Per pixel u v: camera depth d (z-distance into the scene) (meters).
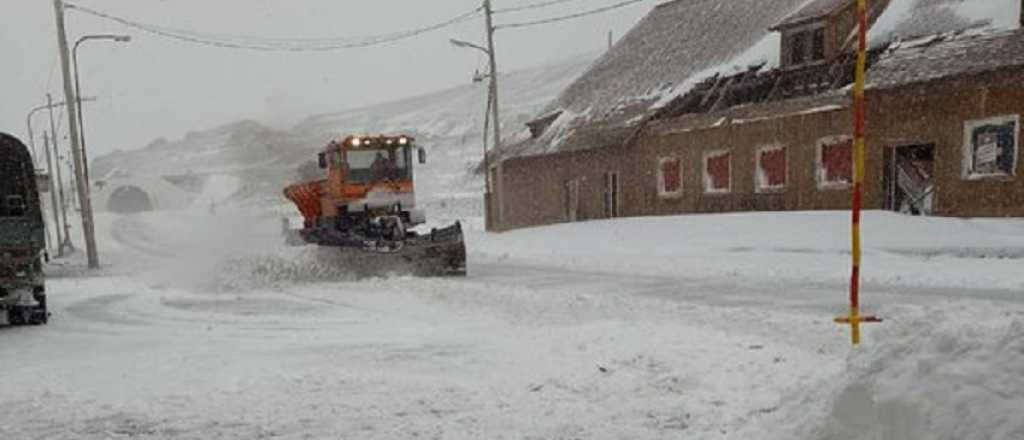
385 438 5.79
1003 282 13.05
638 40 38.09
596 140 31.27
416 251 17.44
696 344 8.16
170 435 6.04
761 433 4.87
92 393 7.35
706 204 27.38
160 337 10.57
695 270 17.28
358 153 19.14
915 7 23.44
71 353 9.54
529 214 37.16
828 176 23.33
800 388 5.06
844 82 23.12
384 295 14.31
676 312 11.38
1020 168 18.67
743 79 27.55
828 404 4.14
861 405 3.83
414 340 9.66
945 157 20.27
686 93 29.50
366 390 7.16
